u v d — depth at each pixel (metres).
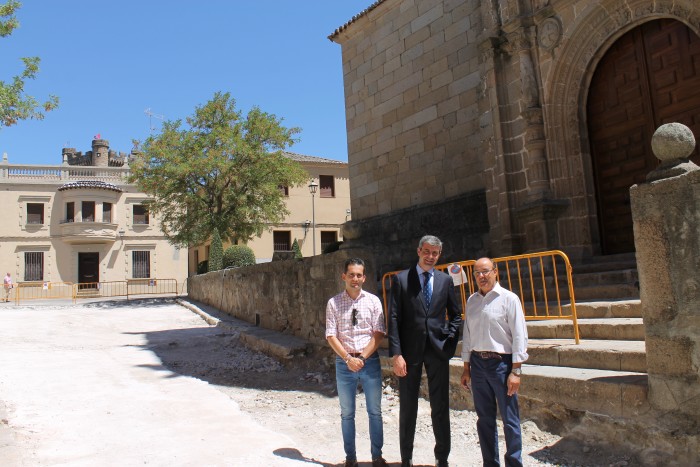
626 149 9.10
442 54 13.16
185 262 37.31
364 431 5.74
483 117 11.25
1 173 34.41
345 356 4.53
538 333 6.60
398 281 4.50
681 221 4.05
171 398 6.89
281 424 6.13
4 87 13.51
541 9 9.84
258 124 25.55
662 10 8.31
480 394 4.15
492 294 4.20
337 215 35.44
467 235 12.11
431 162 13.34
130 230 36.28
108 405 6.50
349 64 16.20
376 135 15.07
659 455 4.08
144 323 16.53
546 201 9.41
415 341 4.39
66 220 34.94
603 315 6.51
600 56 9.39
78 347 11.64
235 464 4.54
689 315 3.99
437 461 4.39
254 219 25.62
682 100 8.30
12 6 13.66
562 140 9.64
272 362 9.67
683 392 4.01
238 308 15.59
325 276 9.24
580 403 4.78
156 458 4.68
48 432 5.39
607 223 9.38
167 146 24.80
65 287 34.34
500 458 4.69
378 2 14.71
